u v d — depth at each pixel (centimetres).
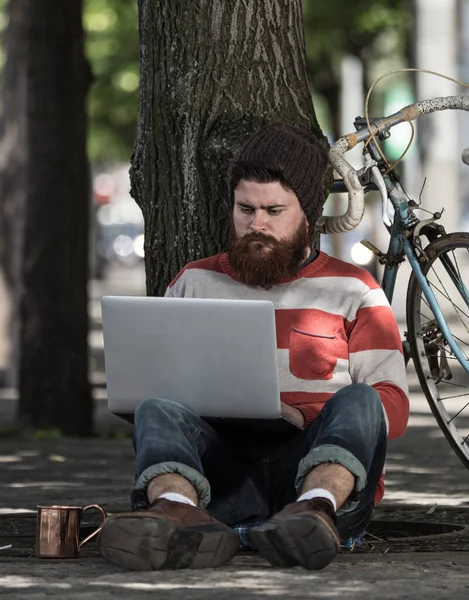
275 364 696
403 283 3419
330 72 4366
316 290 744
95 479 1236
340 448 660
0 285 2561
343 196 4269
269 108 928
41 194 1975
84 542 726
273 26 934
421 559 715
